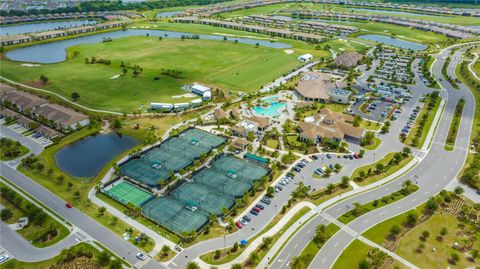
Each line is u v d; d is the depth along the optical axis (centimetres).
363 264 11525
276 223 13962
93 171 17588
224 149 19450
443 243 12888
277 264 12106
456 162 18050
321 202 15112
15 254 12569
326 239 13100
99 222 14088
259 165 18038
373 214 14388
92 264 12156
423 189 15962
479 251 12512
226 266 12038
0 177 16862
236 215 14475
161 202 15375
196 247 12875
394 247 12725
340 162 18088
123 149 19538
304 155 18750
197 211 14838
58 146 19700
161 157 18725
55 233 13475
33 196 15538
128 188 16338
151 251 12706
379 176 16888
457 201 15100
